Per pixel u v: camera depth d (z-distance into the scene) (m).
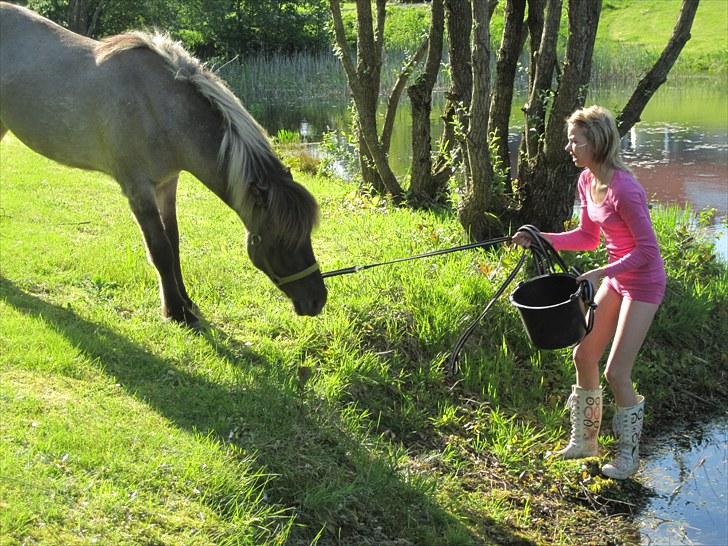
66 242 6.79
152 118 5.17
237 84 26.22
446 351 5.77
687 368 6.44
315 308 4.99
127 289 6.00
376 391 5.27
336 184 10.47
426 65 8.91
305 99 24.78
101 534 3.28
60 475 3.55
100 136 5.35
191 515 3.56
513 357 5.91
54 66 5.52
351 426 4.72
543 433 5.33
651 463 5.35
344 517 4.01
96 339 4.98
